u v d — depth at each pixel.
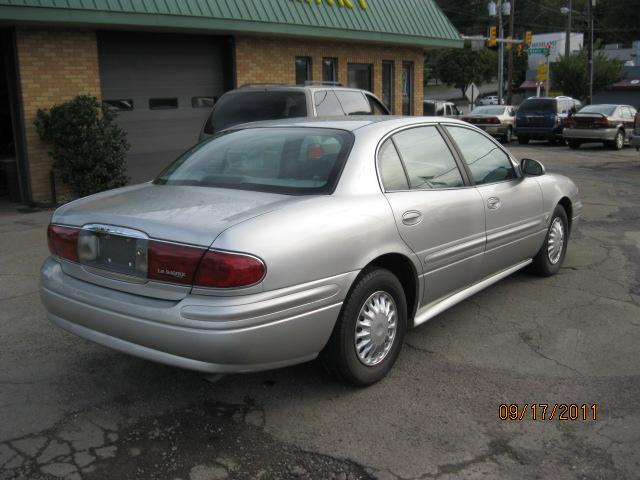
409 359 4.39
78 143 10.39
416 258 4.12
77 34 10.91
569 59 46.53
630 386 3.98
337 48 15.90
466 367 4.26
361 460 3.21
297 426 3.53
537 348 4.58
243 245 3.15
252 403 3.79
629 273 6.48
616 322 5.09
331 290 3.50
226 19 12.05
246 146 4.35
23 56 10.31
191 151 4.66
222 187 3.97
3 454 3.25
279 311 3.25
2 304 5.57
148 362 4.36
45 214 10.01
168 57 12.62
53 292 3.73
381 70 17.45
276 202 3.57
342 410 3.69
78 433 3.46
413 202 4.11
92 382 4.07
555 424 3.54
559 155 20.58
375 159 4.04
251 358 3.22
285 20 13.19
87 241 3.58
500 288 5.96
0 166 12.19
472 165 4.95
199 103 13.36
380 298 3.92
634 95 50.22
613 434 3.43
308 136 4.23
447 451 3.28
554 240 6.20
